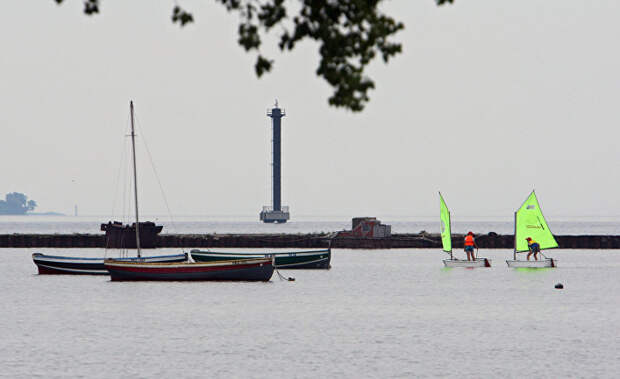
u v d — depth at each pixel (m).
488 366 141.62
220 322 192.50
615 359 147.25
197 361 145.38
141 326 186.38
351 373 135.62
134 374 134.62
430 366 141.50
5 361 145.12
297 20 43.19
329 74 43.31
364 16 43.06
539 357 149.50
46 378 131.62
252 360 146.12
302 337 171.12
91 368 139.38
